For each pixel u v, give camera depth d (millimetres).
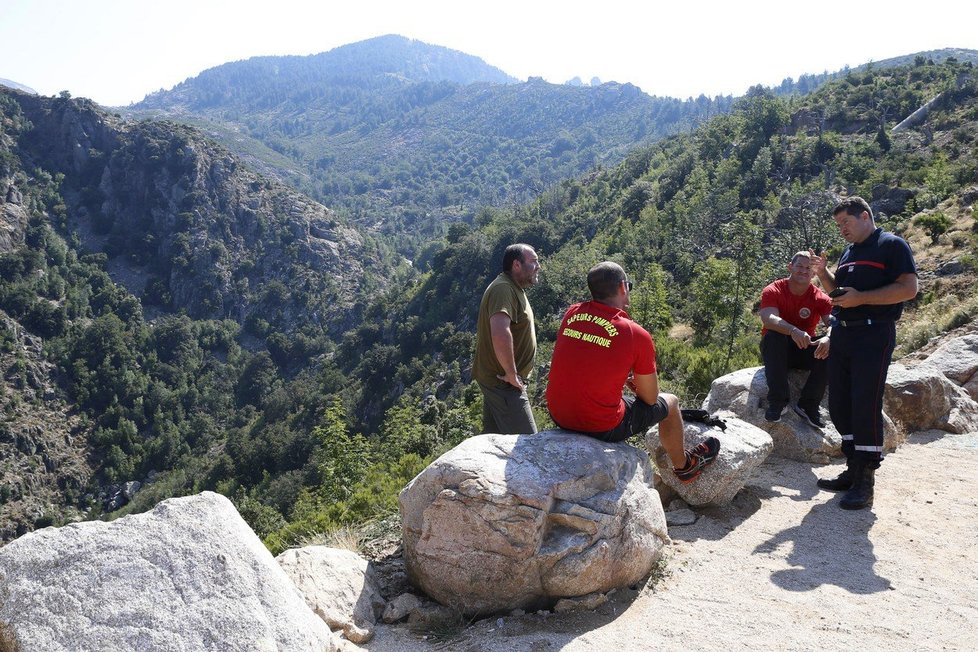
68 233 189000
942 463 5695
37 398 131250
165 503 2873
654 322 37594
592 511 3559
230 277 194125
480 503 3496
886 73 157625
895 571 3863
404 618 3604
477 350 5008
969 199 47594
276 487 74500
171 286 188875
